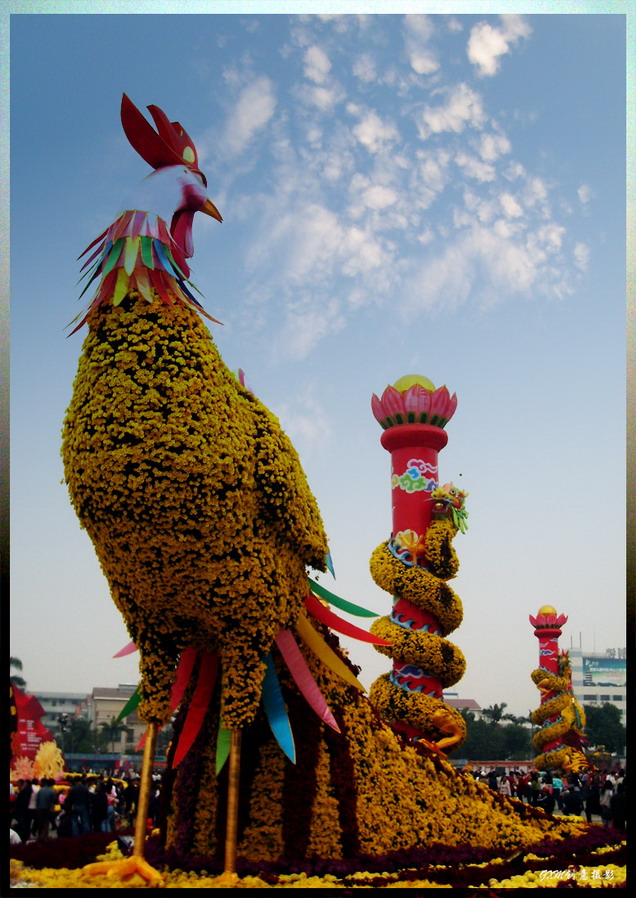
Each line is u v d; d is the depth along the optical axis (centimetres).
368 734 1020
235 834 819
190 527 791
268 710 905
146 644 858
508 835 1096
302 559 928
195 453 786
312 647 949
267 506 856
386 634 1644
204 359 826
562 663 2591
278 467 859
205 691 920
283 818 916
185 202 912
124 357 801
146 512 783
